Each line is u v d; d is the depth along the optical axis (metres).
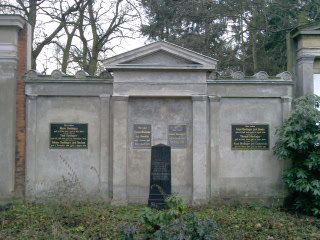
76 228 8.98
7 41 11.77
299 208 11.27
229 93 12.23
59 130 12.07
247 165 12.21
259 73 12.35
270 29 20.50
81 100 12.19
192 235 7.17
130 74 12.01
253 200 12.07
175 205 8.35
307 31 12.13
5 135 11.69
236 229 9.15
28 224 9.28
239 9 19.34
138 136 12.15
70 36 20.69
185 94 12.02
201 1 19.89
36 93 12.00
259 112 12.30
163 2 22.09
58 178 11.96
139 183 12.06
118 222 9.56
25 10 18.66
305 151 11.04
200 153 11.98
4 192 11.59
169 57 11.99
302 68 12.27
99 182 11.98
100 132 12.09
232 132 12.23
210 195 12.05
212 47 21.58
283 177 11.35
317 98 11.09
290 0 19.53
